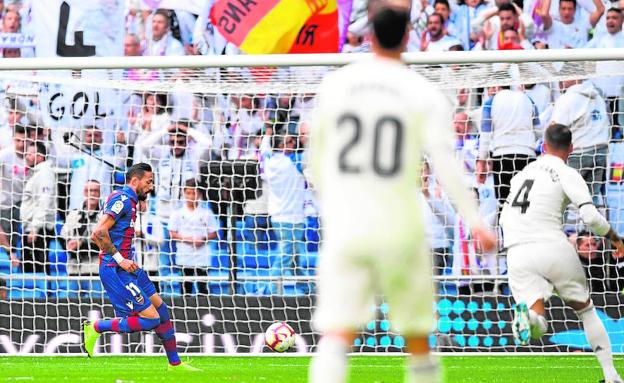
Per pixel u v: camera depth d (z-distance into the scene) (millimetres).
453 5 49562
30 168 47250
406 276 14281
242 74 42938
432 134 14180
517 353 40312
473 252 44469
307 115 47469
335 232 14195
